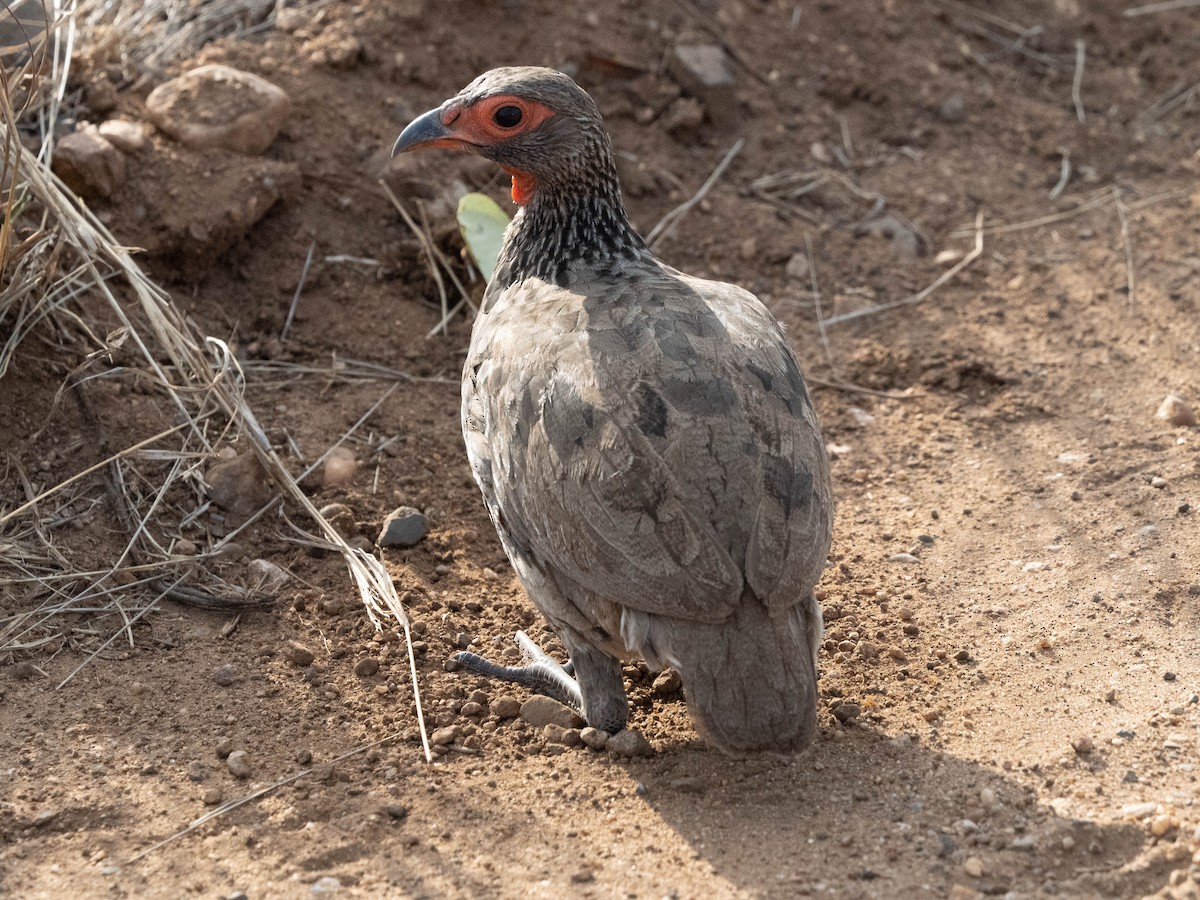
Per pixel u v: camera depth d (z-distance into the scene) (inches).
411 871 305.3
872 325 560.4
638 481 313.3
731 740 300.2
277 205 541.3
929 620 406.9
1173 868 295.7
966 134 658.2
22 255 446.3
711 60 632.4
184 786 333.4
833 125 649.6
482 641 402.9
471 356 376.8
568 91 391.5
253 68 566.3
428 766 346.3
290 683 377.1
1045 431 495.2
